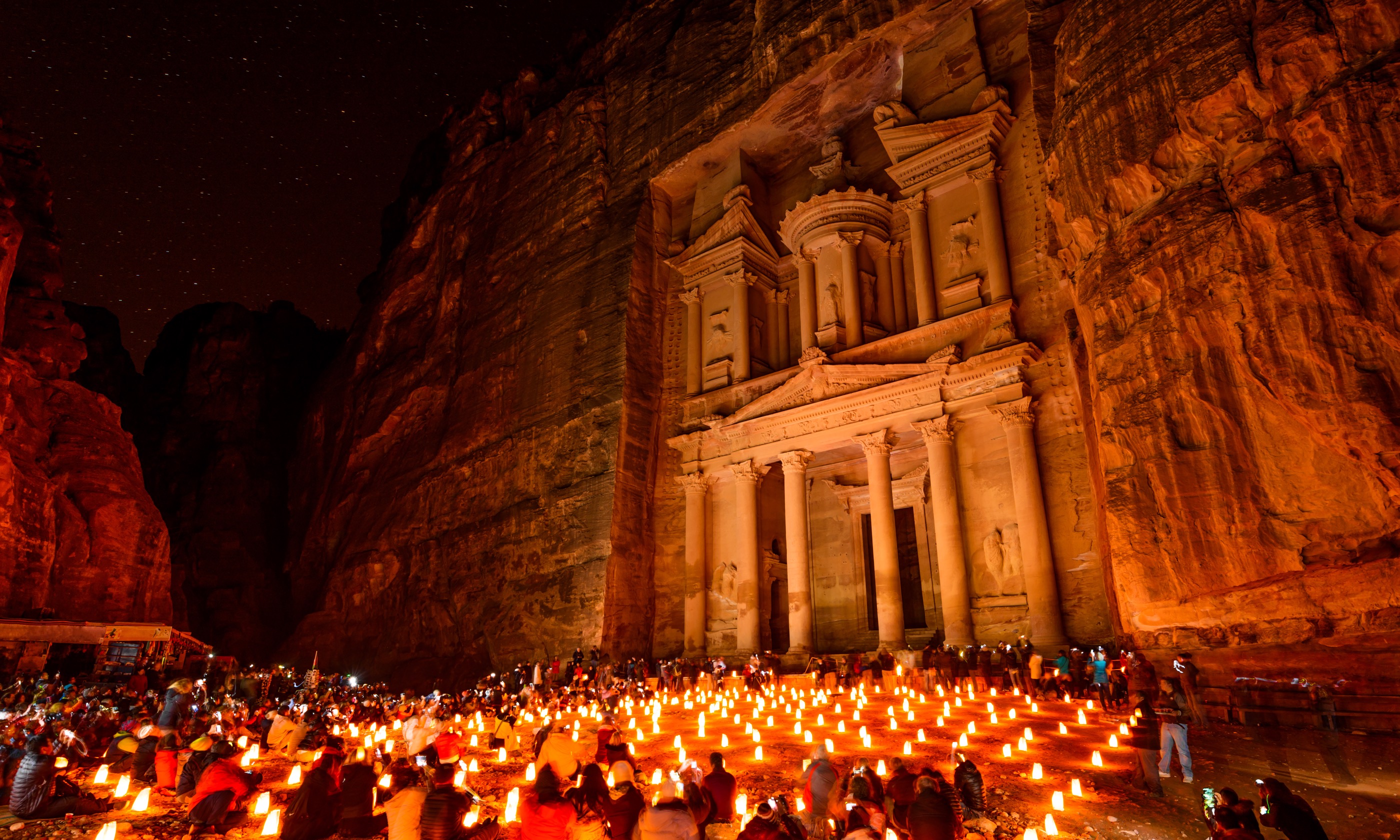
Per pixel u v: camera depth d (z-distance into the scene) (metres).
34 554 31.16
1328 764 11.06
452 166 55.53
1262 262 14.14
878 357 30.69
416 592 42.16
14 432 32.72
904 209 32.22
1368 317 12.64
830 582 34.00
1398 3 13.09
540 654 34.06
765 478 35.31
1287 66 14.32
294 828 8.90
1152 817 9.55
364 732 18.22
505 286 45.84
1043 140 24.84
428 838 7.68
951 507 27.23
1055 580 24.75
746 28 39.31
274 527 54.75
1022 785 11.18
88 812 10.52
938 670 23.61
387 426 49.16
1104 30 18.77
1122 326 16.67
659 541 35.53
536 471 38.38
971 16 31.73
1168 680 13.97
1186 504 14.85
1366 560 12.69
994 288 28.27
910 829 7.19
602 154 43.84
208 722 15.22
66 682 27.38
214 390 58.84
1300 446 13.58
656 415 37.06
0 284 31.69
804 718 18.97
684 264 38.59
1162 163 16.55
